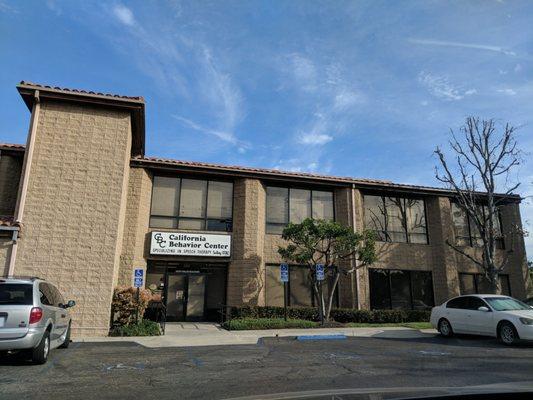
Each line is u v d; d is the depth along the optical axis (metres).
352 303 19.88
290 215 20.48
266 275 19.39
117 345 11.38
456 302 13.81
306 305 19.64
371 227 21.53
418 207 22.62
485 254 20.64
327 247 18.34
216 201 19.67
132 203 17.94
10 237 13.15
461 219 23.00
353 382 6.98
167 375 7.57
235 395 6.12
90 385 6.75
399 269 21.28
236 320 15.94
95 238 13.88
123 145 14.87
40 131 14.27
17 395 6.09
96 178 14.35
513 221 23.50
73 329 13.05
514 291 22.80
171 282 18.84
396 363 8.88
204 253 18.69
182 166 18.92
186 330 15.03
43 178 13.92
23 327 7.87
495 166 21.25
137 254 17.75
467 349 10.97
